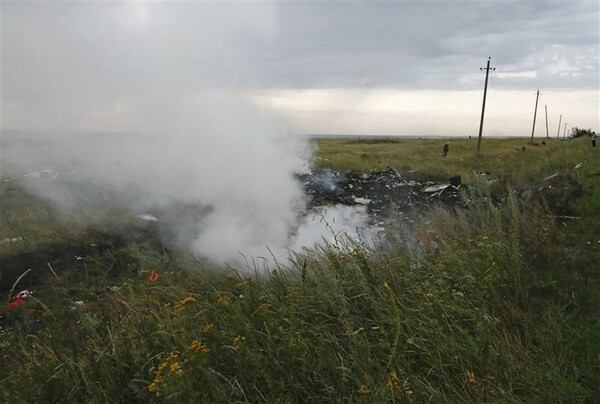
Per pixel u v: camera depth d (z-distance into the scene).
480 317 3.99
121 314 4.75
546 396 3.22
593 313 4.37
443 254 5.09
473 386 3.29
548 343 3.86
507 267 4.85
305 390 3.15
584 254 5.81
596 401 3.19
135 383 3.33
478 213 6.60
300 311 3.97
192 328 3.61
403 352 3.55
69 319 4.19
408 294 4.34
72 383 3.42
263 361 3.17
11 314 4.98
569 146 25.94
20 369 3.73
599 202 8.27
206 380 2.93
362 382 3.26
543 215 6.88
